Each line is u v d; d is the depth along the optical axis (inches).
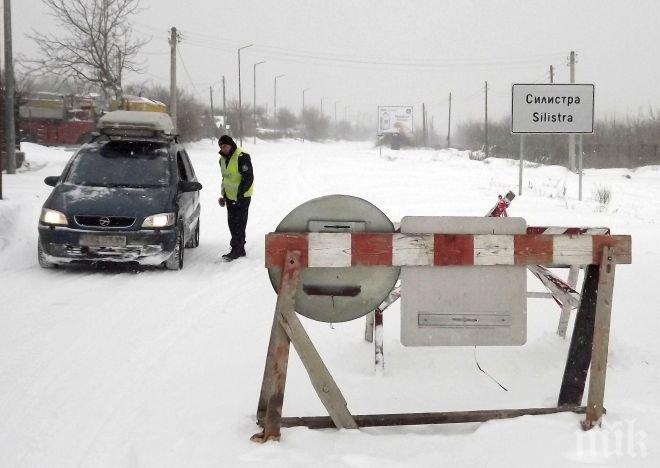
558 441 158.1
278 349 160.6
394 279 169.5
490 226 171.9
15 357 237.8
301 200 824.3
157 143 454.6
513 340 173.0
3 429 176.9
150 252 391.2
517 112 726.5
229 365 227.6
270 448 155.9
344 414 165.3
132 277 387.2
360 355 233.5
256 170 1342.3
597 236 167.9
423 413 169.6
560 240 167.5
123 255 388.5
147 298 333.4
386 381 209.6
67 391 203.9
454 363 224.1
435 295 172.1
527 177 1416.1
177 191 424.2
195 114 2379.4
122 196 404.5
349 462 148.6
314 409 186.2
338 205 169.5
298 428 165.9
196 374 218.1
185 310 308.8
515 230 172.2
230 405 188.2
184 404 190.5
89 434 172.2
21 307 313.1
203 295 340.8
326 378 163.9
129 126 456.8
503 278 173.0
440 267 171.9
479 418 170.9
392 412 184.2
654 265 393.4
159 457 155.6
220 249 498.0
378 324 217.8
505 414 172.2
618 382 203.8
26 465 156.6
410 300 171.8
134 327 278.7
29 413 187.2
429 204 784.9
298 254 160.4
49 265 410.9
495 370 219.1
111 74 1494.8
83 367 226.7
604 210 760.3
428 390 201.8
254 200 820.0
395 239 164.2
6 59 916.6
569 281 254.8
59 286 360.2
